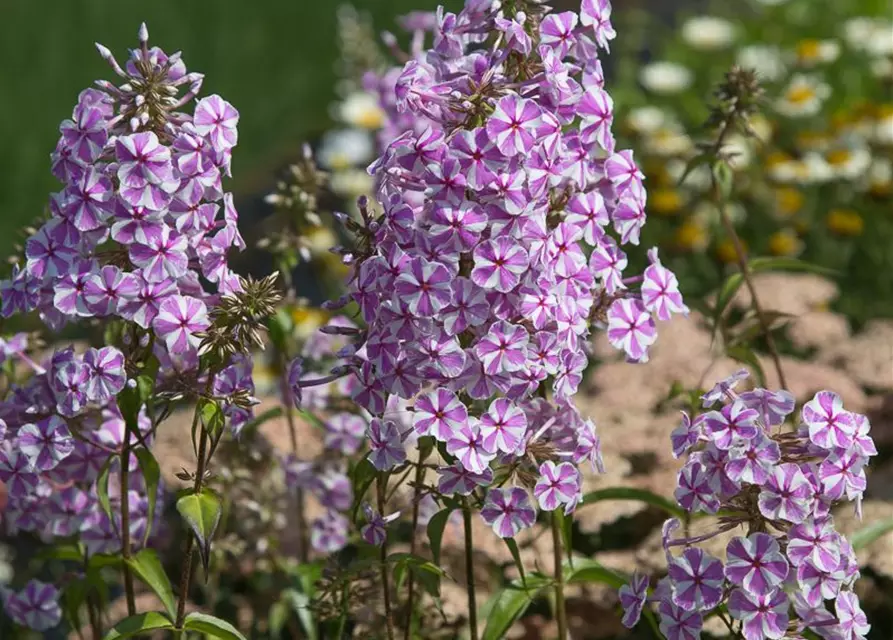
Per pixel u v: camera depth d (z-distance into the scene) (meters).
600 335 9.40
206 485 4.72
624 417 7.91
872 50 14.33
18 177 17.62
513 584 5.34
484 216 4.39
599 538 7.55
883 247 11.70
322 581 5.66
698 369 8.37
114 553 5.79
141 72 4.60
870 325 9.55
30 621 6.20
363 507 4.93
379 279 4.49
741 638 4.49
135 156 4.47
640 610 4.58
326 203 12.45
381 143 7.42
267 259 13.16
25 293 4.79
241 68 21.86
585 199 4.75
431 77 4.75
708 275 11.80
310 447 7.36
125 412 4.86
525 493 4.73
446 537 6.71
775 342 10.14
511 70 4.70
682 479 4.35
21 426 5.04
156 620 4.91
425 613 6.26
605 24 4.80
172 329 4.56
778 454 4.18
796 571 4.27
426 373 4.50
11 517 5.90
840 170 12.03
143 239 4.54
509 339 4.48
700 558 4.27
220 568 7.02
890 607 6.85
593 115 4.71
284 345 6.52
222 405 4.69
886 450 8.30
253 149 18.55
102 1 24.06
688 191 12.41
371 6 24.39
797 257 11.68
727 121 6.22
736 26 17.00
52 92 20.52
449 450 4.54
